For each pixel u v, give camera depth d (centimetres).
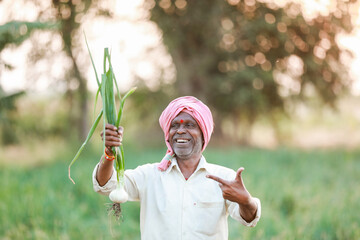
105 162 228
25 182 776
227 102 1750
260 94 1728
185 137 241
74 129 1697
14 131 1515
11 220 535
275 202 646
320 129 2403
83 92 1550
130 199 247
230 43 1736
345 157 1194
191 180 241
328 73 1784
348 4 1677
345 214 554
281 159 1174
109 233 504
